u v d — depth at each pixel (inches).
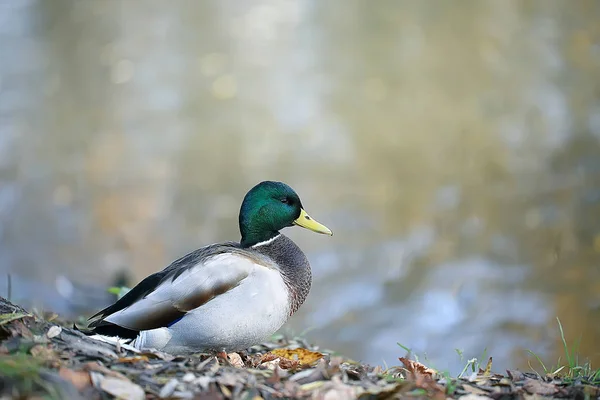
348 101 863.1
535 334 443.8
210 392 188.9
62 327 214.2
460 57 971.9
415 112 826.8
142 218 619.2
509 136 748.0
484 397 200.4
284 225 263.7
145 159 735.7
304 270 258.2
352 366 240.4
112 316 229.8
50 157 743.1
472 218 597.9
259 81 932.0
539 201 618.5
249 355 257.1
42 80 958.4
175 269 239.8
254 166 711.1
